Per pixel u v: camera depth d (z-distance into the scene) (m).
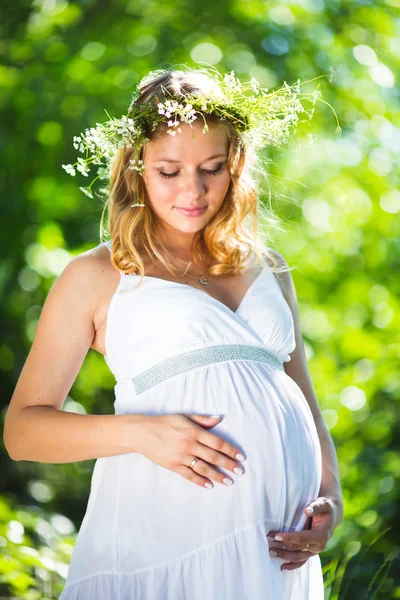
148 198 2.87
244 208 3.03
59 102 7.23
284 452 2.68
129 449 2.55
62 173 7.29
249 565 2.56
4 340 7.46
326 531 2.70
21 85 7.27
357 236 8.44
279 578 2.67
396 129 8.44
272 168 7.72
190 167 2.71
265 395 2.70
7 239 7.18
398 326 7.94
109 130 2.86
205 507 2.58
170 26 7.70
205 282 2.90
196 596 2.56
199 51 7.43
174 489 2.59
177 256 2.93
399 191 8.51
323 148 8.15
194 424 2.54
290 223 7.87
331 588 3.78
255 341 2.76
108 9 7.78
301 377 3.12
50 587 4.14
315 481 2.81
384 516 5.13
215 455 2.54
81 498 7.73
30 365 2.69
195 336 2.67
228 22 7.84
